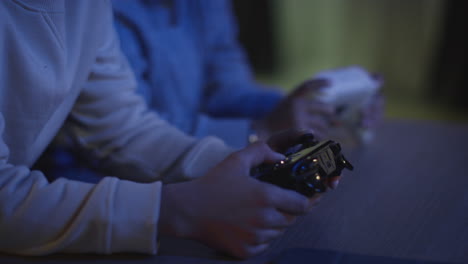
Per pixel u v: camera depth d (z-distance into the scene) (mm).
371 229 867
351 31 6035
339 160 837
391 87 5688
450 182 1040
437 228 871
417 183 1037
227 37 1749
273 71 6660
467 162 1146
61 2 854
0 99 833
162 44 1353
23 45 820
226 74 1693
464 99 5266
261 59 6637
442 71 5383
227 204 770
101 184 791
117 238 770
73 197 781
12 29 808
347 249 814
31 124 860
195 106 1519
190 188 787
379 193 991
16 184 787
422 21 5422
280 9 6469
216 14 1688
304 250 794
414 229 867
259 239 772
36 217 766
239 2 6367
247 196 768
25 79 829
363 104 1256
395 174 1079
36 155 917
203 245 823
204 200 775
